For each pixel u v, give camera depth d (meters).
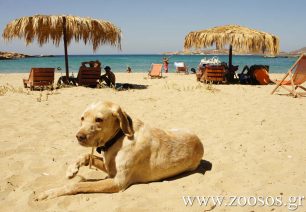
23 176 3.84
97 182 3.38
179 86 13.45
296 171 4.04
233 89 12.46
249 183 3.69
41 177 3.79
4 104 8.27
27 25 11.71
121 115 3.35
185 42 16.08
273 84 14.62
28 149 4.78
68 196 3.28
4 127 6.02
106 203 3.13
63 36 12.66
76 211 3.02
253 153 4.78
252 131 6.14
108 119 3.29
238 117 7.42
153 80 16.78
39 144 5.05
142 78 18.17
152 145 3.57
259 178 3.82
